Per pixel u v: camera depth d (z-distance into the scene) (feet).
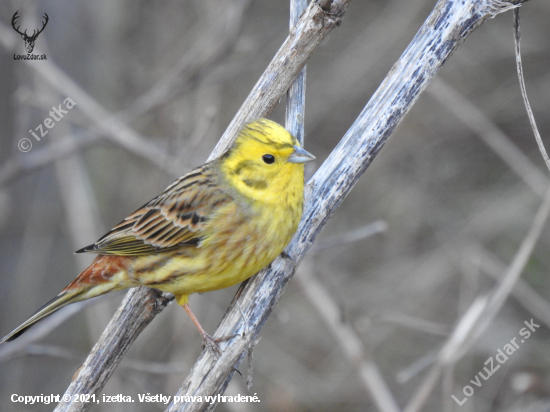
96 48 48.06
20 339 32.91
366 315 39.91
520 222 51.93
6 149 43.34
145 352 46.75
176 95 43.09
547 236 50.26
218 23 46.21
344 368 50.62
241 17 41.86
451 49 23.82
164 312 48.32
